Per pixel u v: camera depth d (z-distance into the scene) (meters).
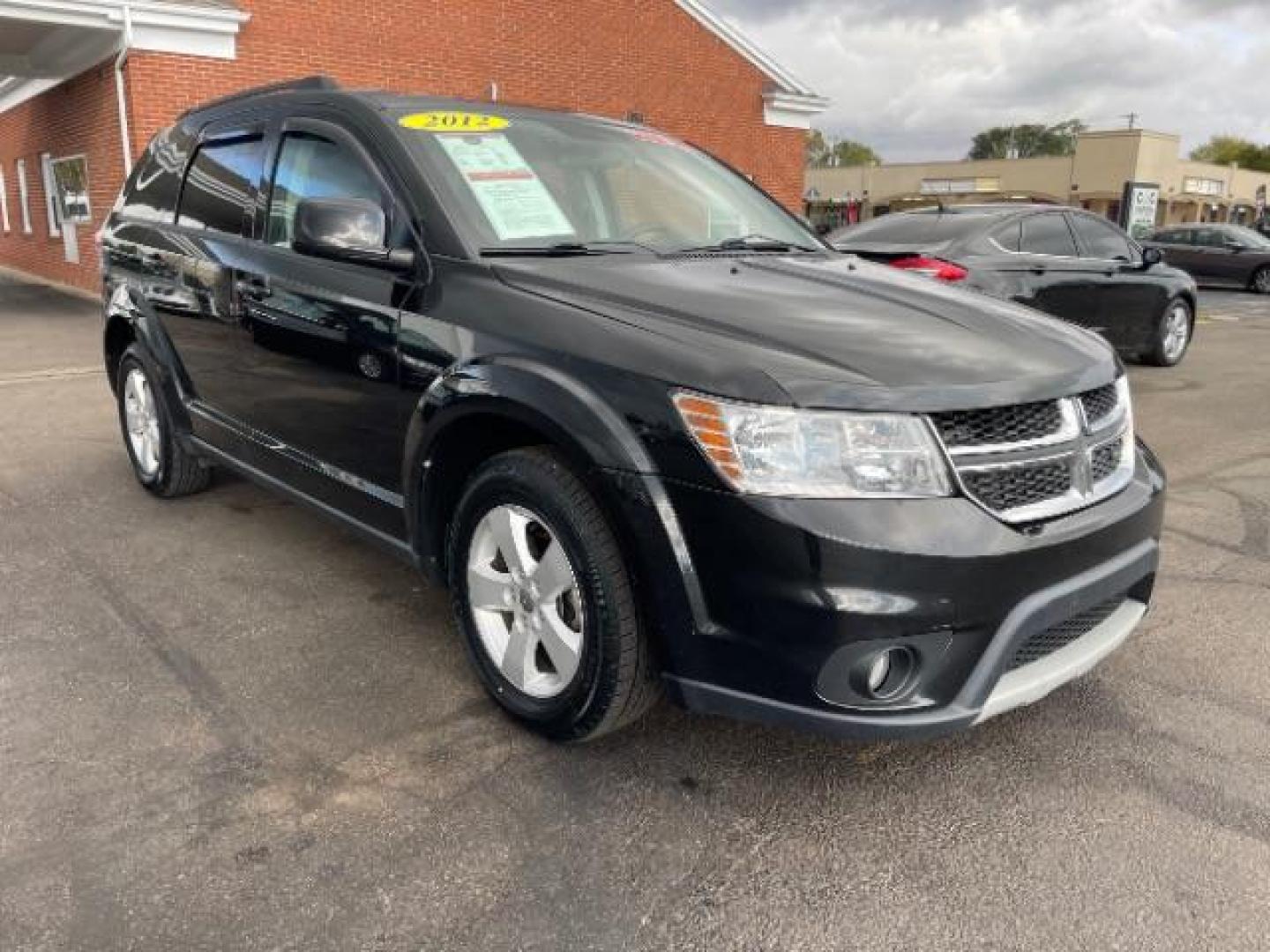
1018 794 2.61
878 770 2.71
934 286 3.19
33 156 17.08
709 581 2.29
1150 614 3.76
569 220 3.27
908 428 2.23
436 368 2.85
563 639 2.64
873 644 2.19
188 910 2.15
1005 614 2.29
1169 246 20.94
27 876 2.23
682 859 2.35
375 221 2.99
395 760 2.71
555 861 2.33
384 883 2.24
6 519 4.58
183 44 12.07
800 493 2.19
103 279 5.00
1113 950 2.08
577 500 2.49
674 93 17.05
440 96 3.63
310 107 3.61
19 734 2.80
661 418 2.32
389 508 3.20
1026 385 2.39
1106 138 47.94
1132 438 2.80
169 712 2.93
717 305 2.66
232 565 4.06
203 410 4.25
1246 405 7.74
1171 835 2.45
